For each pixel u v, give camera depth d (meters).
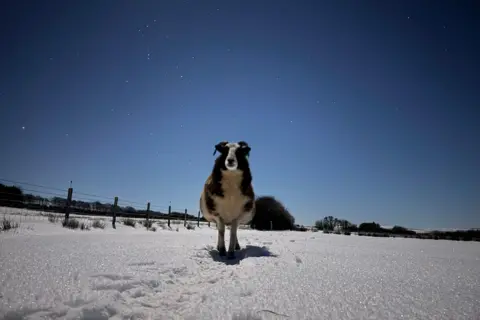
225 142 2.40
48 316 0.78
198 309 0.88
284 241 3.48
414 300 0.93
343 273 1.32
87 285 1.04
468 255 2.32
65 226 4.38
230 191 2.29
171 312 0.91
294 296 0.96
